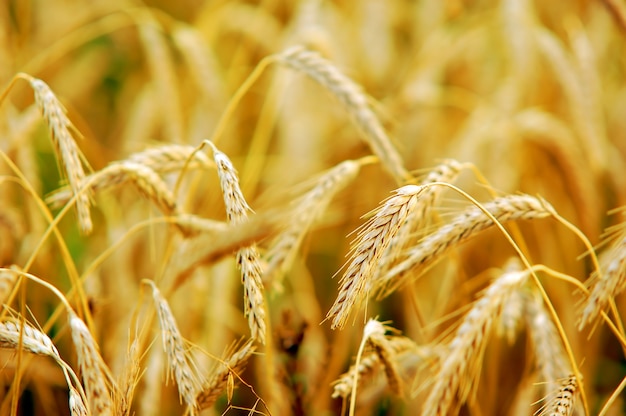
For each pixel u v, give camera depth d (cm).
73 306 116
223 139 133
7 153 117
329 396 111
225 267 121
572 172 127
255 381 120
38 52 163
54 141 100
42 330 100
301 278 125
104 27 144
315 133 145
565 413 95
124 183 103
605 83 165
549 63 135
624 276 98
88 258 121
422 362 107
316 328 120
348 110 111
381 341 98
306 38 133
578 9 178
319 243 135
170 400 115
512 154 129
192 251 102
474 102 150
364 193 133
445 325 118
